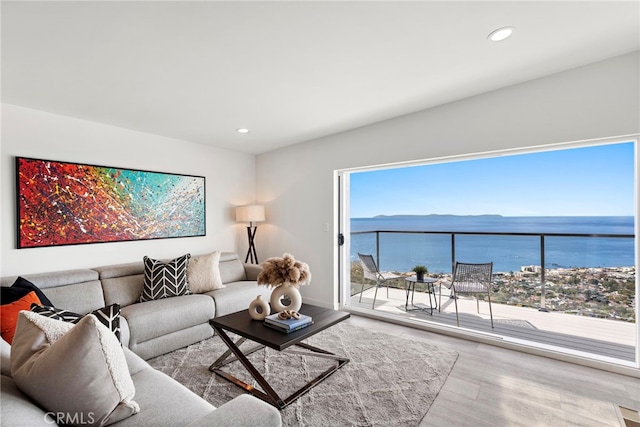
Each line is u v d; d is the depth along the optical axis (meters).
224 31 1.75
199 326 2.93
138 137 3.59
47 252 2.88
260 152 4.86
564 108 2.39
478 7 1.60
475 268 3.30
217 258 3.56
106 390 1.11
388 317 3.57
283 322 2.15
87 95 2.57
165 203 3.80
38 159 2.83
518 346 2.73
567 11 1.66
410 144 3.23
